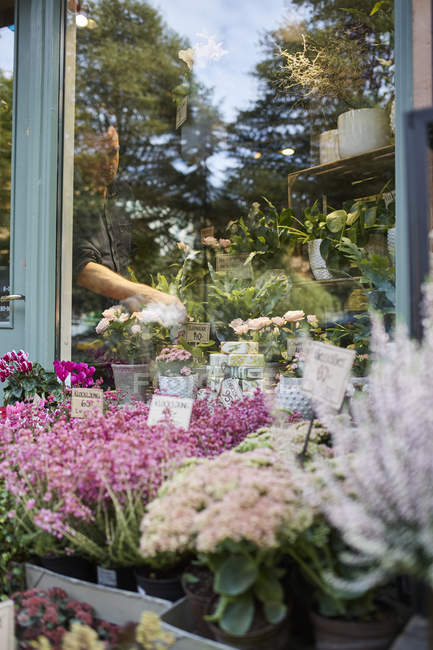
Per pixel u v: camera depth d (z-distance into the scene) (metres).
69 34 2.44
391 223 1.81
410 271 0.98
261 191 2.94
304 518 0.90
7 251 2.50
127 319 2.23
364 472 0.87
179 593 1.14
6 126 2.52
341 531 0.93
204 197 3.26
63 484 1.17
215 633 0.94
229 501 0.90
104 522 1.24
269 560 0.92
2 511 1.39
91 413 1.61
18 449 1.35
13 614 1.08
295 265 2.28
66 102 2.42
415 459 0.83
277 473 1.02
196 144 3.24
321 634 0.91
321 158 2.26
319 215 2.08
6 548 1.39
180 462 1.20
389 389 0.91
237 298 2.26
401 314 1.53
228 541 0.90
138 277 2.85
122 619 1.13
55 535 1.26
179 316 2.32
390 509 0.85
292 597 0.99
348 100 2.22
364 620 0.90
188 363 2.10
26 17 2.46
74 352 2.37
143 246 3.09
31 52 2.41
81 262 2.44
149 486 1.16
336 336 1.95
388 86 1.92
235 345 2.00
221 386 2.00
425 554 0.81
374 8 1.99
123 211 2.97
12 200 2.47
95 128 2.76
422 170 0.94
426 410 0.86
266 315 2.22
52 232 2.33
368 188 2.17
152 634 0.89
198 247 3.19
